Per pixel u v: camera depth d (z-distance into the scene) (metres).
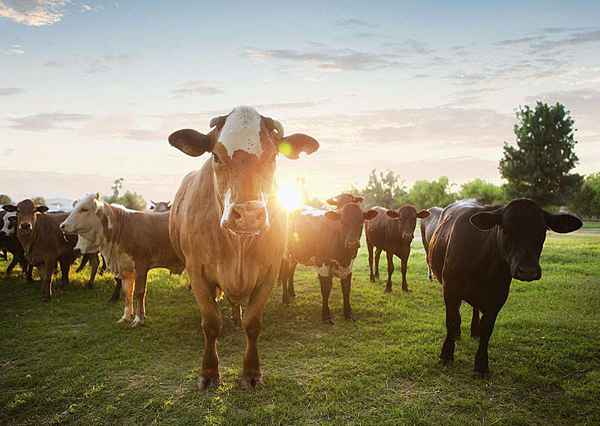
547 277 10.53
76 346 6.12
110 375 5.14
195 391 4.67
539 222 4.46
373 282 10.71
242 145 3.97
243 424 4.04
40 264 9.49
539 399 4.45
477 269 4.95
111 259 7.35
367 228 10.72
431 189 54.50
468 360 5.39
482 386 4.73
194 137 4.38
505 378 4.89
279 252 4.85
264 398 4.50
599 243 18.67
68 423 4.16
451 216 5.82
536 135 35.47
